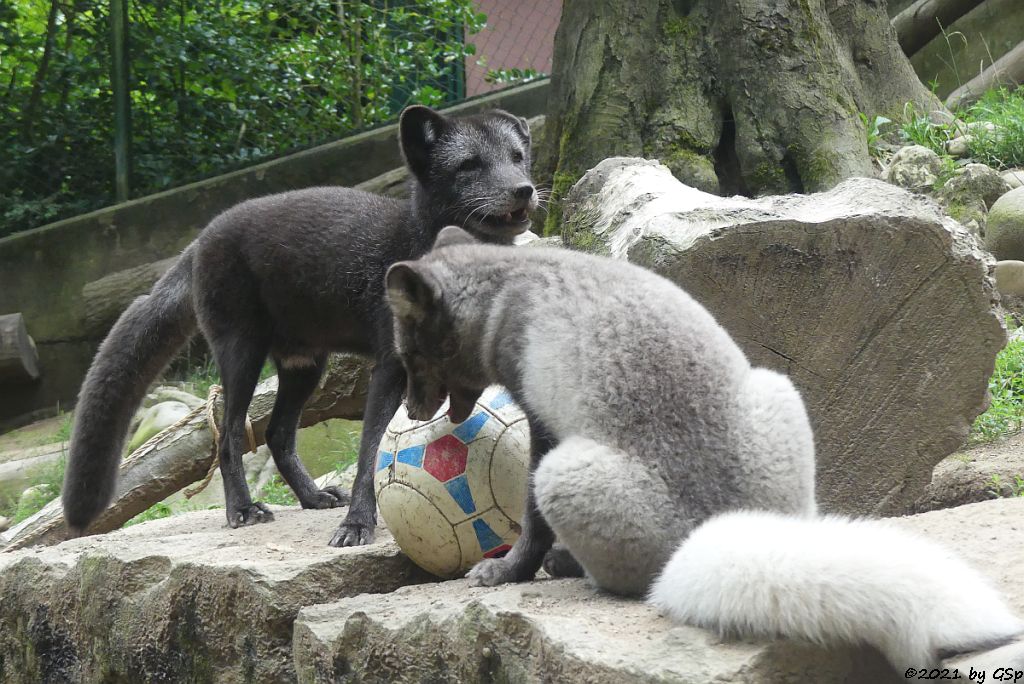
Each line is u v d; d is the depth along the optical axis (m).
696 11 9.20
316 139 14.02
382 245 5.16
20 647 5.00
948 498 5.30
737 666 2.51
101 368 5.85
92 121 13.66
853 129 8.82
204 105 13.90
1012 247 8.12
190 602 4.11
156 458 7.45
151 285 12.66
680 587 2.78
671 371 3.25
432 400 4.02
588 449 3.18
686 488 3.17
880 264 4.47
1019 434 5.93
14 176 13.62
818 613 2.52
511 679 2.97
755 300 4.45
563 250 3.90
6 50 13.73
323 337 5.36
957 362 4.56
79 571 4.65
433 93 13.91
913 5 12.58
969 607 2.46
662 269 4.38
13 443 11.91
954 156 9.77
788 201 4.74
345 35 14.33
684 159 8.86
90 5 13.48
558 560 3.75
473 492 3.93
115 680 4.46
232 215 5.43
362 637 3.43
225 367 5.37
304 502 5.69
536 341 3.44
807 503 3.29
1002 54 12.43
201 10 13.83
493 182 5.29
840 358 4.53
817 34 9.02
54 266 12.95
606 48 9.21
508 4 14.58
